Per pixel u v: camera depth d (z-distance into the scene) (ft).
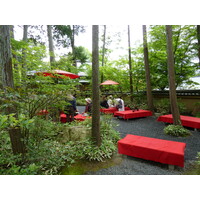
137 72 30.22
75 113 19.15
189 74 25.39
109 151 11.75
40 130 10.07
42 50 10.82
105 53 35.58
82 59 48.52
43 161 8.92
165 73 27.02
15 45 14.96
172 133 15.98
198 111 23.12
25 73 10.46
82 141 11.78
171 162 9.17
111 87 36.68
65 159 10.70
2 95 7.77
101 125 14.69
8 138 9.91
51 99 9.84
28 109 9.79
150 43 26.07
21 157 8.55
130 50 31.48
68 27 40.57
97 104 11.68
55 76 12.01
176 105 16.62
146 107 28.37
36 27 30.91
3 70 8.01
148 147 9.97
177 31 23.03
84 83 44.34
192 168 9.59
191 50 24.11
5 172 7.60
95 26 11.14
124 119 23.75
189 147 12.89
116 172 9.20
